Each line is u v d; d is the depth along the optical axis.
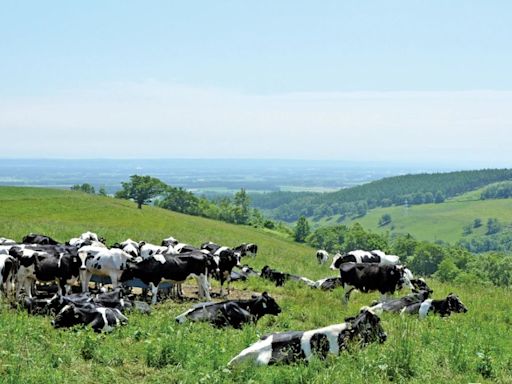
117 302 17.42
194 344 14.21
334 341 13.70
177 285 22.25
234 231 87.50
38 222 58.47
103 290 20.00
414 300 20.81
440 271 95.00
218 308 16.95
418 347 14.91
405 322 17.36
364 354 13.44
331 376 12.06
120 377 12.09
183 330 15.38
